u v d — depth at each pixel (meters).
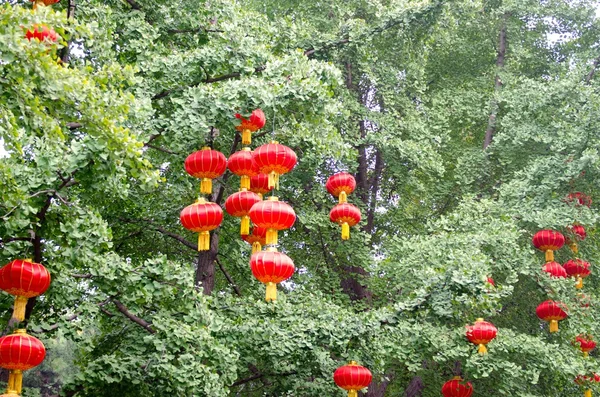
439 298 10.53
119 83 8.48
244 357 11.46
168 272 9.27
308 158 12.55
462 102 17.94
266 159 8.86
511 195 14.16
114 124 7.26
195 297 9.38
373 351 10.68
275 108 9.36
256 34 12.18
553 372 12.41
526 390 13.02
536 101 15.13
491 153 16.78
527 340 11.81
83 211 8.20
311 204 15.11
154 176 7.62
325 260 15.39
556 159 13.98
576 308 12.70
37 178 7.91
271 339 10.58
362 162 16.91
